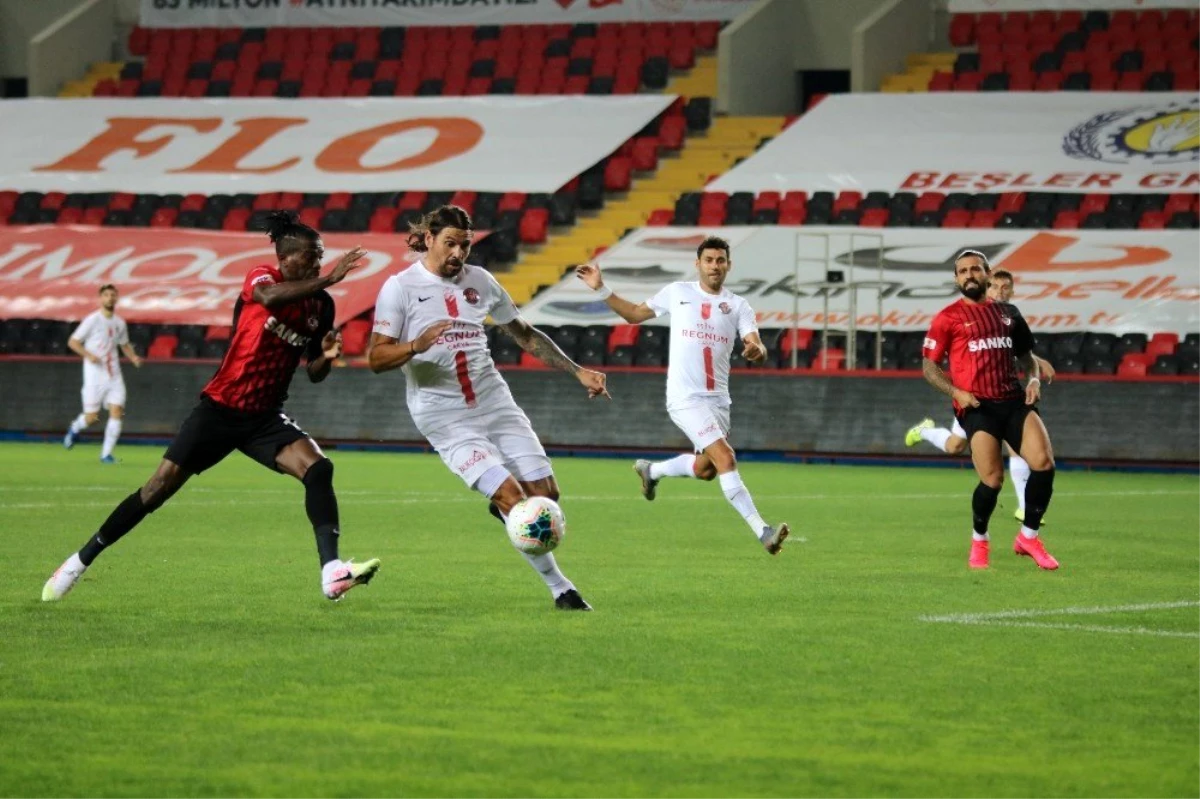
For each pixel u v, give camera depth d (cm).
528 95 11031
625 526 4484
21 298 9450
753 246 9238
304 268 2680
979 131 9919
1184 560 3709
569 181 10181
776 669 2223
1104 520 4819
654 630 2559
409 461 7394
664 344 8812
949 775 1655
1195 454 7225
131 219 10644
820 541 4103
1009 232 9038
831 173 9831
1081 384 7438
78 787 1590
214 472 6600
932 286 8706
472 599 2916
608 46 11394
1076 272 8650
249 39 12125
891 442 7606
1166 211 9175
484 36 11694
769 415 7831
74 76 12294
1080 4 10712
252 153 10888
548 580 2780
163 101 11488
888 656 2333
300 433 2741
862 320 8562
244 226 10456
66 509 4731
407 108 11056
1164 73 10294
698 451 3778
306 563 3459
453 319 2730
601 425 7994
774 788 1602
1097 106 9931
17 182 10919
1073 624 2664
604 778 1636
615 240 10044
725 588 3117
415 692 2048
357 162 10631
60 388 8625
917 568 3506
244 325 2672
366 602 2864
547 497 2814
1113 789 1605
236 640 2433
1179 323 8256
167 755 1719
